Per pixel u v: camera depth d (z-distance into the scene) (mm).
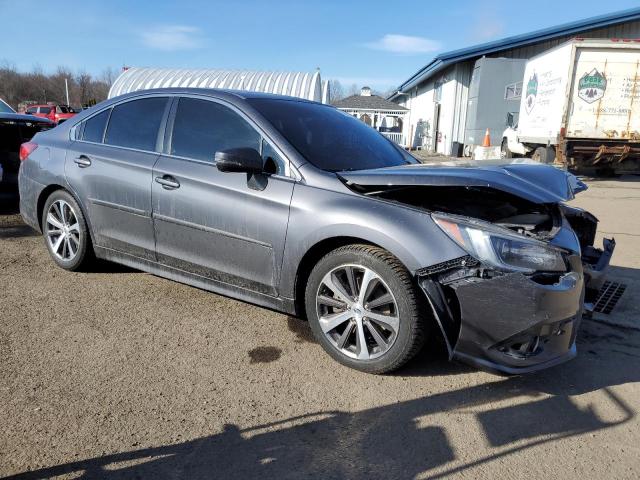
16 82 72938
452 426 2609
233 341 3449
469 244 2760
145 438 2422
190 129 3832
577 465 2340
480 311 2746
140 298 4117
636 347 3578
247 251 3424
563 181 3277
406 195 3230
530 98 14969
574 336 3012
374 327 3045
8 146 7387
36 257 5098
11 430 2428
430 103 28094
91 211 4281
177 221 3721
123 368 3043
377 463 2320
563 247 2865
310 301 3242
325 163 3418
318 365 3172
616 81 12359
